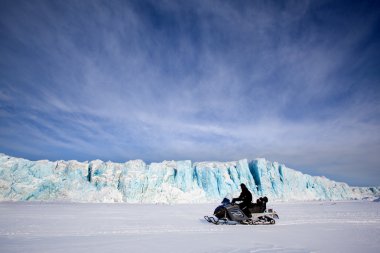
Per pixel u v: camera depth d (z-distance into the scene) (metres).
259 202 8.55
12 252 3.94
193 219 9.92
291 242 4.95
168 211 15.87
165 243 4.77
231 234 6.02
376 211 15.98
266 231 6.61
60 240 5.04
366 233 6.28
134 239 5.22
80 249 4.18
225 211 8.24
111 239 5.20
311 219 10.02
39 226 7.11
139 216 11.34
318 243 4.87
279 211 16.09
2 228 6.59
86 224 7.82
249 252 4.02
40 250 4.08
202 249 4.22
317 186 55.31
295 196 48.59
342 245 4.69
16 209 15.12
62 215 11.13
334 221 9.27
